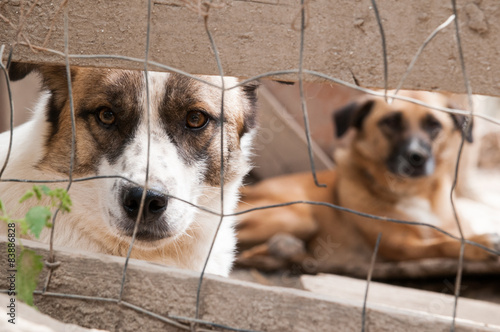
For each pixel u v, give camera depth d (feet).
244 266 20.48
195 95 9.68
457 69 7.14
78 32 7.87
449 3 7.08
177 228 9.29
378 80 7.37
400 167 21.91
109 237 9.55
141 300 7.14
